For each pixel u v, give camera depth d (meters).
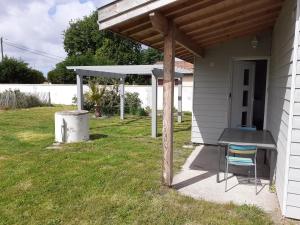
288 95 3.19
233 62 6.92
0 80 25.08
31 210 3.38
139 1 3.34
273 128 4.70
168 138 3.96
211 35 5.61
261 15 4.74
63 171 4.80
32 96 17.53
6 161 5.42
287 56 3.43
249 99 7.30
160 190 3.95
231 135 4.82
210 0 3.46
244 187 4.16
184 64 21.47
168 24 3.77
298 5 2.88
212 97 7.05
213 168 5.11
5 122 10.77
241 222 3.07
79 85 9.52
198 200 3.66
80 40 31.70
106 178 4.44
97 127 10.06
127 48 29.95
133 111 14.40
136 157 5.73
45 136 8.03
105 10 3.57
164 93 3.88
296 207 3.12
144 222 3.09
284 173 3.20
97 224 3.05
